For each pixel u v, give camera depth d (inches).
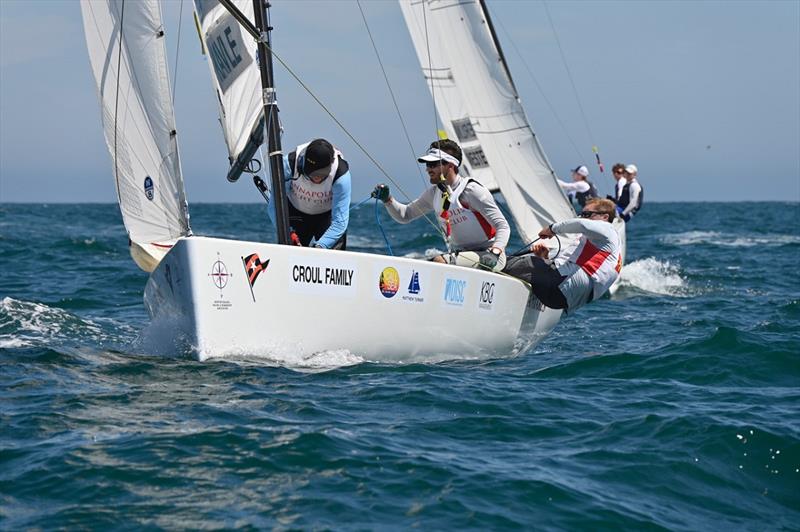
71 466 390.0
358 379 552.4
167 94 622.2
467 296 633.6
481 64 1136.2
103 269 1385.3
